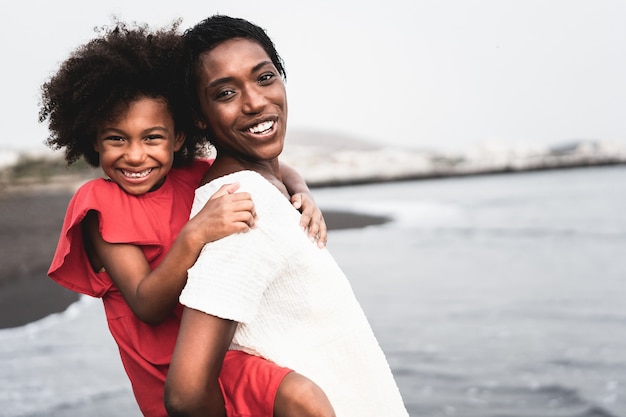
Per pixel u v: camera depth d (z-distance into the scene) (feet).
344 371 6.52
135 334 6.78
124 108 6.82
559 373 26.02
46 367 26.12
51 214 77.97
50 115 7.32
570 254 56.75
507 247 61.00
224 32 6.93
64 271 6.91
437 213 88.33
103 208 6.72
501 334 31.89
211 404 5.85
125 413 21.53
